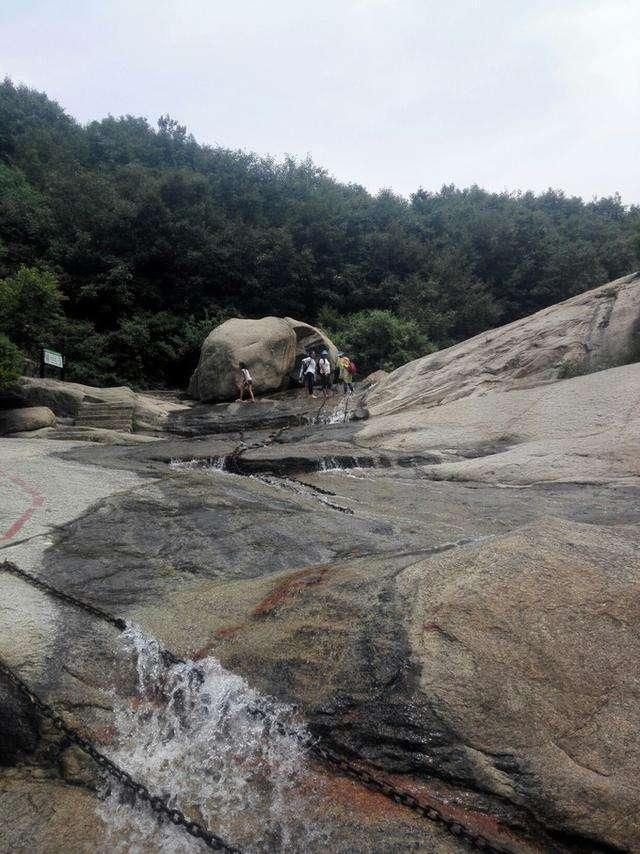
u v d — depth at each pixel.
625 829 2.30
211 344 19.92
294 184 39.16
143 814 2.71
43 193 30.91
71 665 3.43
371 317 25.62
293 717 2.89
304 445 11.26
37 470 7.62
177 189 30.97
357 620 3.11
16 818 2.74
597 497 7.77
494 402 11.81
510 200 53.66
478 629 2.82
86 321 25.95
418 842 2.38
